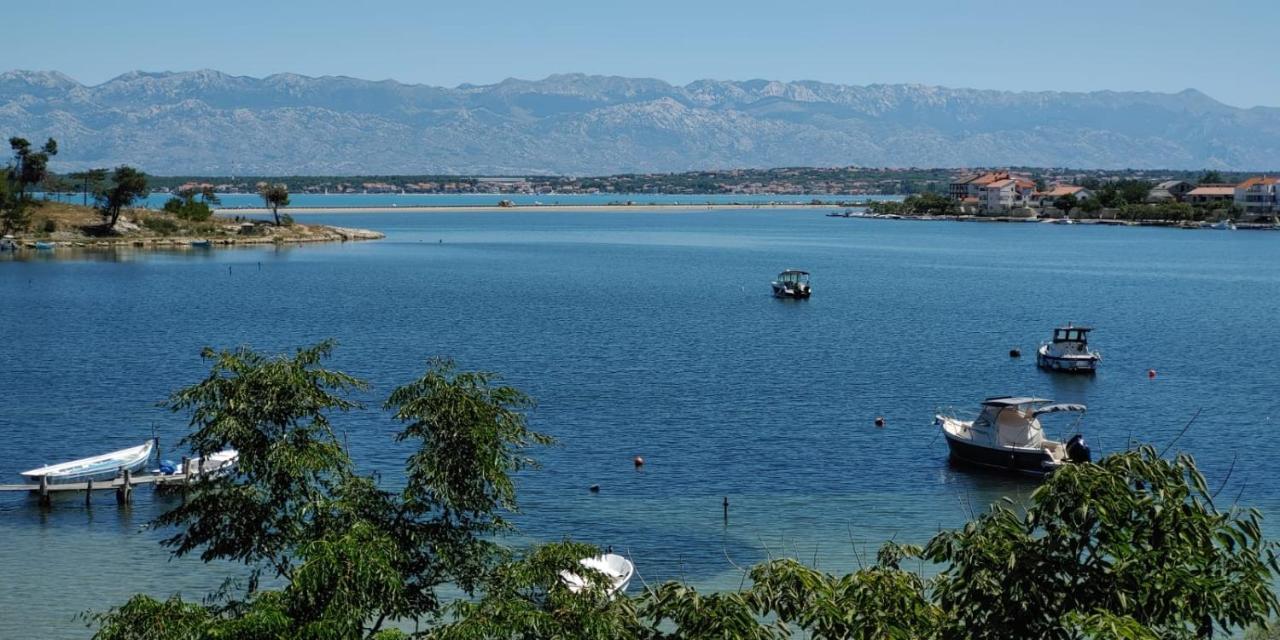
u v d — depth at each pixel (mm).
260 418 32219
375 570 28953
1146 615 27438
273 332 157500
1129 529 28625
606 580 31141
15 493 76250
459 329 161625
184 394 32719
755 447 89188
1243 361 139125
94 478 78688
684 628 28375
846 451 88688
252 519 32219
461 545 33125
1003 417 84250
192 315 175875
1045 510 28844
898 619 28938
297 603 28781
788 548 66000
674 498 75500
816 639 29359
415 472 33031
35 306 185500
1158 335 163625
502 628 28156
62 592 58531
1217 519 29516
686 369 126750
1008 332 164000
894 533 68875
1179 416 104812
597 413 101062
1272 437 95438
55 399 106750
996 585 28531
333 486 33469
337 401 33781
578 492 76438
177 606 29453
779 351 142250
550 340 150625
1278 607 28312
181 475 77062
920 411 104438
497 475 32375
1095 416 105062
